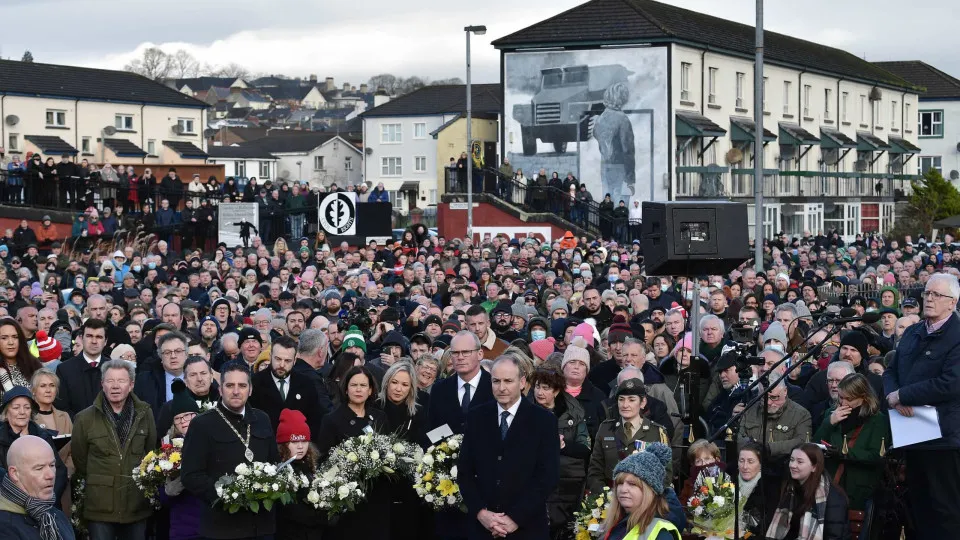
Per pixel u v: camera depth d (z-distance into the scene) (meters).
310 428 10.51
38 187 37.84
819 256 33.75
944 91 81.31
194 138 69.62
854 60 69.12
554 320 14.76
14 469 7.33
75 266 25.44
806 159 58.50
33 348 13.05
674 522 7.19
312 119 147.62
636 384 9.41
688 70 48.34
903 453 9.31
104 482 9.52
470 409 8.75
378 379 11.28
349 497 9.08
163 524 10.02
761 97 22.27
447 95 79.69
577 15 48.50
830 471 9.48
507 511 8.35
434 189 78.69
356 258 25.72
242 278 23.22
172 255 33.72
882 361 11.12
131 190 38.91
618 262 28.44
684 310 15.16
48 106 62.06
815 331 8.94
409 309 17.34
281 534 9.41
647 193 47.00
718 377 10.88
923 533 9.08
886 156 68.88
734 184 51.28
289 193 38.56
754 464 9.13
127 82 67.44
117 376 9.59
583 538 8.77
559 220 44.25
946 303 8.79
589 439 9.91
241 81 168.50
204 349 11.86
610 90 47.25
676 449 9.80
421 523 9.94
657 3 51.97
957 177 80.62
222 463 8.80
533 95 48.28
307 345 11.16
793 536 8.93
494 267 26.44
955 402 8.76
